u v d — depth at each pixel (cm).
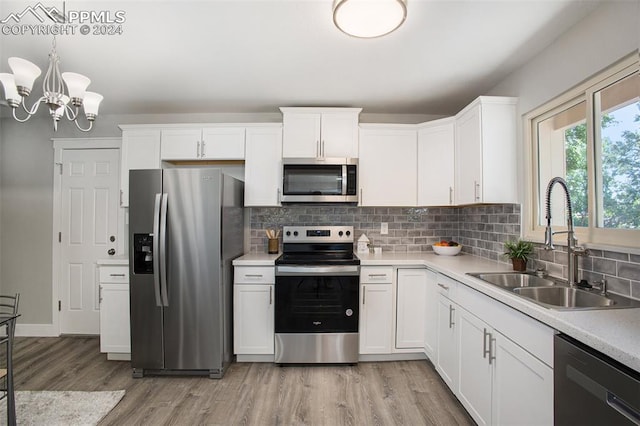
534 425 115
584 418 90
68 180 304
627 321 101
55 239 304
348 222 297
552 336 106
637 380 74
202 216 220
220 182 221
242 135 269
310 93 252
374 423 171
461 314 179
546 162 194
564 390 99
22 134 307
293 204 265
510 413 130
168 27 164
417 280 243
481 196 208
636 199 136
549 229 151
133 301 221
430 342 231
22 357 254
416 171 269
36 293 307
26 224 308
